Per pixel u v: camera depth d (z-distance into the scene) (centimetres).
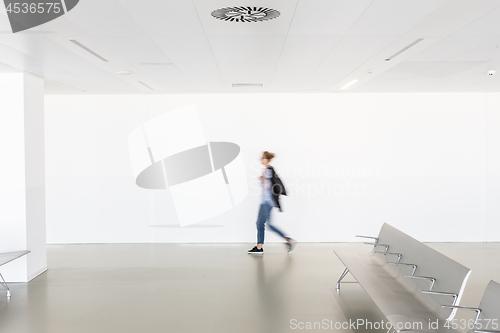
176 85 662
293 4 291
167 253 702
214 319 414
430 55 459
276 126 776
